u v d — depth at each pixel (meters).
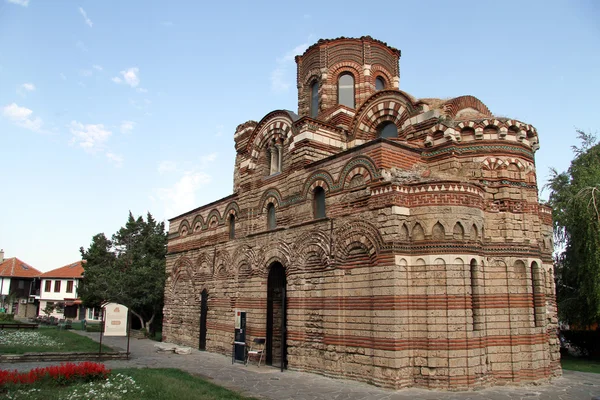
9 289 83.62
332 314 20.58
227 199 31.03
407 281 18.27
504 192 20.36
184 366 23.45
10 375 15.88
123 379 17.20
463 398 15.91
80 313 78.94
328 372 20.36
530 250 20.17
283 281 24.58
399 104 23.69
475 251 18.50
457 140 21.08
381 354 17.92
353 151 21.02
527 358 19.02
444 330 17.44
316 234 22.11
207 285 31.72
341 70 31.88
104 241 50.41
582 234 26.70
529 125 21.81
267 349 24.48
